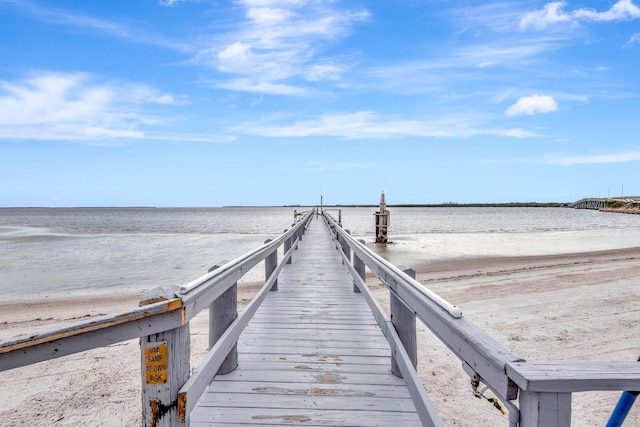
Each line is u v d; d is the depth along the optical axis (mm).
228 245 25000
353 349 4039
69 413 4590
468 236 32062
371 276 13617
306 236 17812
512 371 1028
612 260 16938
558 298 10133
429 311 1822
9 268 16328
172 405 1681
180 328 1737
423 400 1968
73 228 50094
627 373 998
